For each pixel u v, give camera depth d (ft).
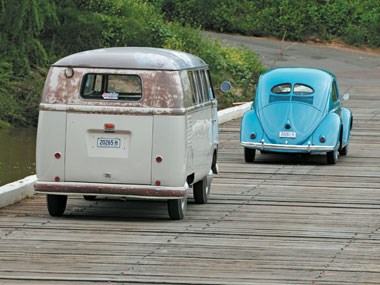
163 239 75.72
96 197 96.22
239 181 108.88
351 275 64.39
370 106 190.70
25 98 189.78
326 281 62.64
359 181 109.40
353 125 163.94
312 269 65.98
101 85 86.17
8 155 144.87
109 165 82.64
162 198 82.48
